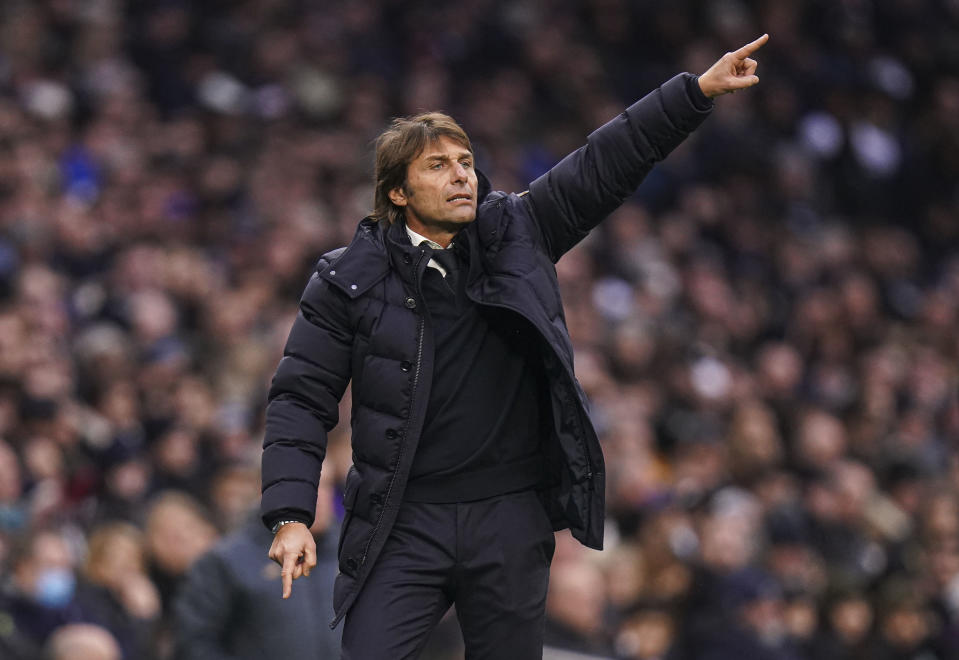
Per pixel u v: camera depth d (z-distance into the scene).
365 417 11.43
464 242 11.52
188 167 46.09
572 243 12.09
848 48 64.06
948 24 67.38
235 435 29.11
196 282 38.28
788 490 33.97
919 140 62.66
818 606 29.88
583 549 25.88
